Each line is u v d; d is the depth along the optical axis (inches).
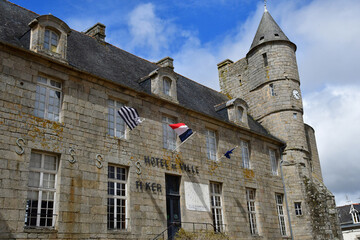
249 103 1052.5
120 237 547.8
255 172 857.5
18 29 593.9
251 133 879.1
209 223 682.2
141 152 625.3
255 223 818.2
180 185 677.3
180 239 575.5
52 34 569.9
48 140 506.6
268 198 866.1
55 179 507.5
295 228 892.0
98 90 592.7
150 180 622.8
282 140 959.0
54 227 484.4
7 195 448.1
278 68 1010.1
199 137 751.7
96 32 775.1
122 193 582.6
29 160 479.5
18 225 447.8
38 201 482.9
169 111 705.0
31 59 522.0
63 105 541.3
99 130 573.3
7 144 465.1
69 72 561.0
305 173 945.5
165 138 690.2
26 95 502.9
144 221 588.7
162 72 709.3
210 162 754.8
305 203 906.7
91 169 543.2
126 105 635.5
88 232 512.4
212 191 747.4
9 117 477.1
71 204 505.0
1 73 486.0
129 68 760.3
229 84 1127.6
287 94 989.8
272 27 1064.2
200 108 819.4
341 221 1766.7
